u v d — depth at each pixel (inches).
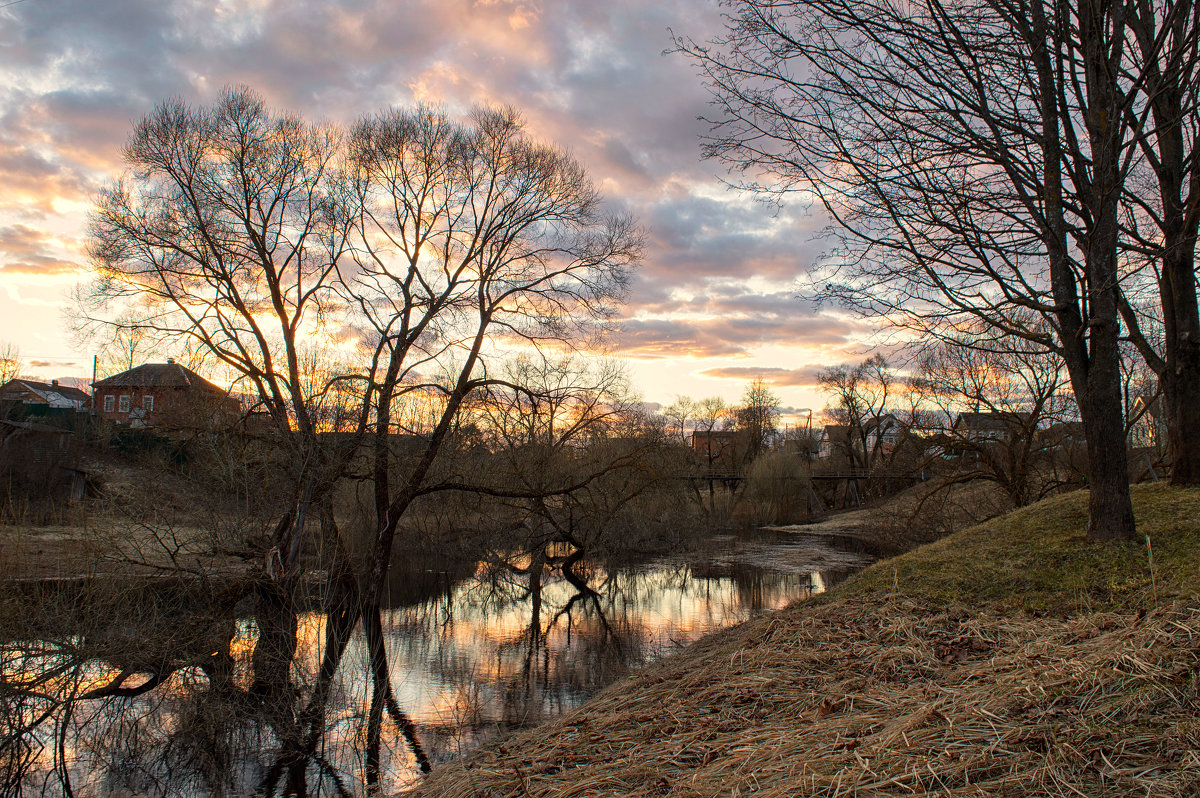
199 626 532.7
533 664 633.6
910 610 358.6
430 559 1223.5
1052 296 409.4
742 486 2134.6
